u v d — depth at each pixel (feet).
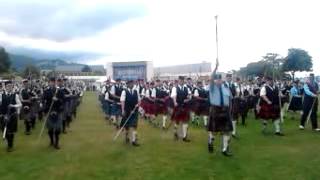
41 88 52.85
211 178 23.80
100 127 48.83
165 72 118.83
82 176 24.53
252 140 35.60
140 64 91.81
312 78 42.19
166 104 47.78
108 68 94.02
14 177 24.34
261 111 39.04
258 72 145.69
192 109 46.24
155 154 30.35
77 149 32.89
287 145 33.14
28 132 41.83
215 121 29.53
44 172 25.45
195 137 38.47
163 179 23.71
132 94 34.60
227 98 29.66
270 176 24.08
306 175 24.26
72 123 53.78
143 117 58.90
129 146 33.83
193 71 108.78
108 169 26.08
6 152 31.83
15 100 32.45
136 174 24.85
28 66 165.27
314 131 41.06
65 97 36.58
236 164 26.89
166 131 43.55
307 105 41.86
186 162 27.66
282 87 57.00
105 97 54.03
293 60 149.79
